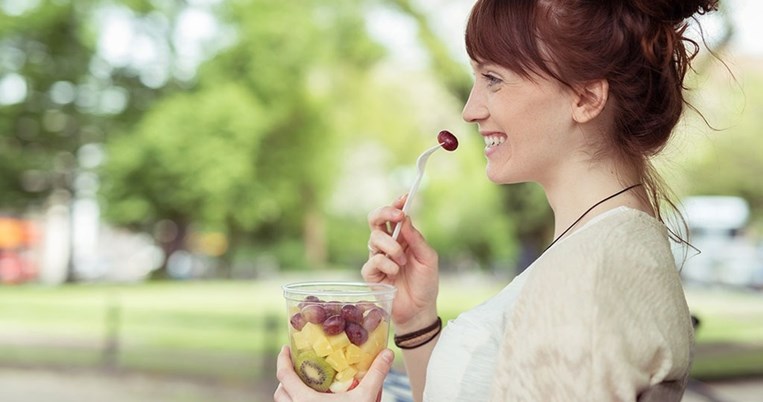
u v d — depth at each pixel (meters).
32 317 12.88
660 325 1.00
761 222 21.50
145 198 24.11
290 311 1.26
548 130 1.22
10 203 25.08
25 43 24.11
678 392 1.03
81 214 27.78
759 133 16.72
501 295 1.28
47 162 24.59
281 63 23.28
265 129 23.73
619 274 1.01
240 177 23.72
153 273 26.95
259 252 30.67
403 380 1.79
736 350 8.64
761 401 7.07
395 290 1.31
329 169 25.69
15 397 7.94
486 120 1.28
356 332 1.22
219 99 22.92
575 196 1.24
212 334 11.07
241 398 7.98
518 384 1.01
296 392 1.22
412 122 22.16
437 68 17.86
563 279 1.01
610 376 0.95
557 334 0.99
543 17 1.18
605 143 1.23
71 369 9.32
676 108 1.22
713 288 20.16
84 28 24.31
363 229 32.69
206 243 31.05
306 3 23.03
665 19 1.18
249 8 23.70
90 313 12.62
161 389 8.38
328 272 30.38
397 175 24.95
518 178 1.28
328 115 23.98
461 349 1.25
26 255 26.91
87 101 24.70
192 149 22.98
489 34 1.22
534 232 15.33
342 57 22.62
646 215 1.12
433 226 23.97
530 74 1.20
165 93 24.91
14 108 24.17
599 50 1.16
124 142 23.36
